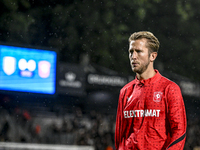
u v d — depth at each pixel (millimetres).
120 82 18578
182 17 27000
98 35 24109
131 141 4035
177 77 22234
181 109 3920
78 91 17234
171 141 3828
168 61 27109
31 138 16859
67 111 21656
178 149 3795
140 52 4113
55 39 24094
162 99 3971
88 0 24188
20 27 21609
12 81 15734
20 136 16500
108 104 21484
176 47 27188
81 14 24156
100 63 23859
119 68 24109
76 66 17344
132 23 25156
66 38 24094
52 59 16656
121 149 4168
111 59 23984
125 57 24188
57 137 17094
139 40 4133
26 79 16062
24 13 22797
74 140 17047
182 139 3834
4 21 21109
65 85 16891
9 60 15688
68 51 24203
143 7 25016
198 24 27828
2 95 19438
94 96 20469
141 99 4070
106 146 17125
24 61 16047
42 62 16422
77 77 17266
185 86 21562
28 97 20547
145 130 3986
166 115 3959
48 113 20797
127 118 4152
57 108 21516
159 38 26906
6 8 20969
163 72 22469
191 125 23359
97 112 21516
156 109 3965
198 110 23938
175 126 3873
